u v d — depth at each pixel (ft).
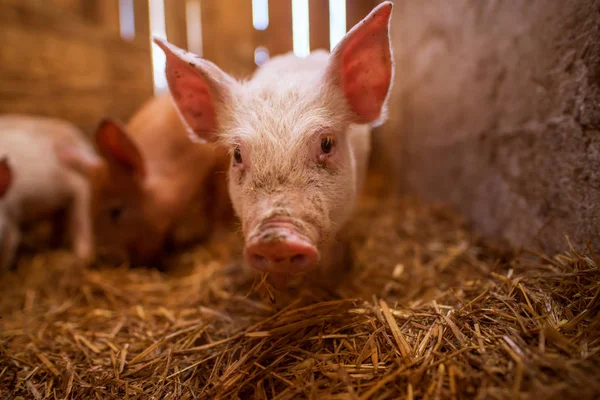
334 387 0.72
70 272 1.66
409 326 0.87
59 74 2.67
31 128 2.12
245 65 3.44
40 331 1.18
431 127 1.87
